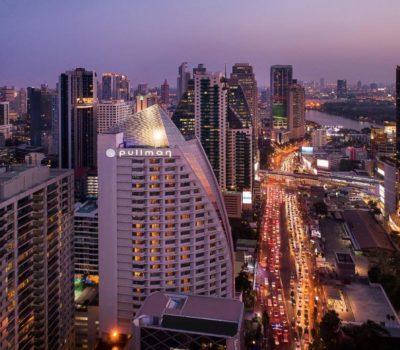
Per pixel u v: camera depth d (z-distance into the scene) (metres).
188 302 154.75
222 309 150.88
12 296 168.88
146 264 199.38
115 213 199.25
